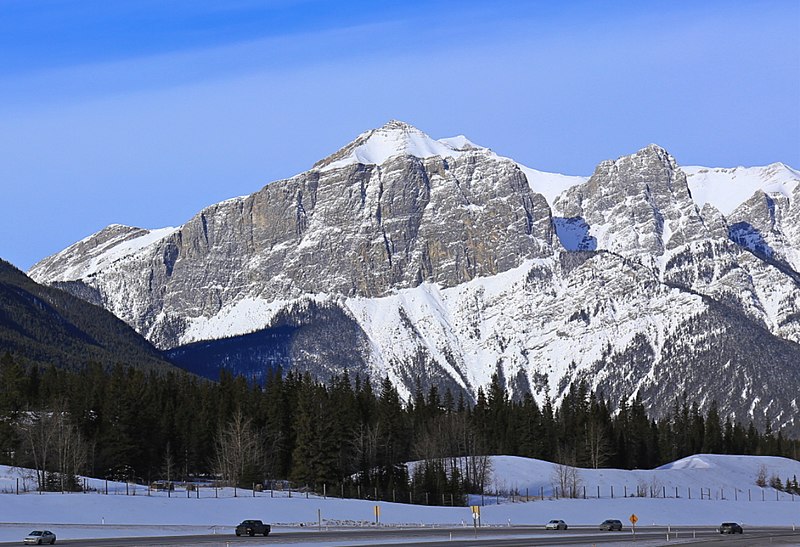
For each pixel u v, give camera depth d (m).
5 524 160.88
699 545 147.38
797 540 158.88
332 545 135.88
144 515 176.75
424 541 144.50
